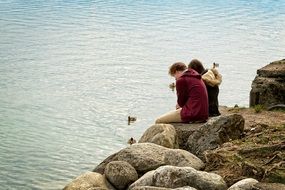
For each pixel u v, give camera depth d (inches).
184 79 619.8
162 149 510.3
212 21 3572.8
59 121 1296.8
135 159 498.0
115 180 483.8
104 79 1941.4
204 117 614.5
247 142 524.4
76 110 1432.1
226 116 561.3
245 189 407.8
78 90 1734.7
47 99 1573.6
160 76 2021.4
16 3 4192.9
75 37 2898.6
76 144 1088.8
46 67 2137.1
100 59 2375.7
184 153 496.1
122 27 3284.9
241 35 3070.9
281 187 403.9
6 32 2925.7
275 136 528.4
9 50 2450.8
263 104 764.0
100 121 1306.6
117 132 1203.2
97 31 3120.1
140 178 455.8
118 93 1696.6
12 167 925.8
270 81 765.9
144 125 1284.4
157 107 1508.4
